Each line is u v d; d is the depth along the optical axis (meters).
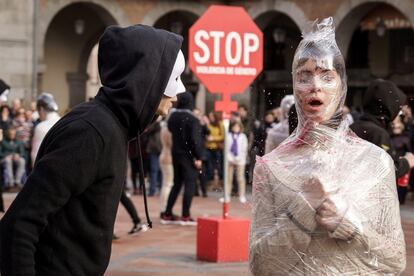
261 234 3.76
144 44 3.59
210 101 29.52
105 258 3.54
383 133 6.25
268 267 3.71
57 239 3.42
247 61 9.79
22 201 3.34
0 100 11.61
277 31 29.80
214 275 8.96
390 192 3.70
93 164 3.39
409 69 28.36
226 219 9.73
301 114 3.85
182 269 9.34
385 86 6.34
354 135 3.96
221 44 9.70
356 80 29.41
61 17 30.70
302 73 3.83
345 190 3.61
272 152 3.89
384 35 28.84
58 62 30.94
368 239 3.56
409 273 8.62
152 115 3.62
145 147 18.75
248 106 28.48
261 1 27.45
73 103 31.36
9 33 25.53
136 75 3.54
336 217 3.54
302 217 3.62
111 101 3.56
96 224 3.48
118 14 27.17
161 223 13.63
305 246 3.62
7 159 19.52
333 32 3.89
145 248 10.93
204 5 28.22
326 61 3.78
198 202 17.38
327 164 3.68
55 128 3.50
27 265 3.29
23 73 25.77
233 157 16.94
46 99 10.27
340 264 3.59
